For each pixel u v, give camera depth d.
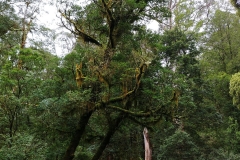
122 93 7.98
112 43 8.30
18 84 8.66
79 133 8.00
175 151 17.12
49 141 8.48
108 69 7.56
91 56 7.77
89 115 8.05
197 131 20.56
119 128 9.74
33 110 8.16
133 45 8.45
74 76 8.05
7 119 8.59
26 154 7.32
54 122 8.02
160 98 8.07
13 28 14.74
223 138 20.22
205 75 24.55
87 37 8.50
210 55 26.03
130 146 14.08
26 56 9.04
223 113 23.67
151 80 8.18
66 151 7.89
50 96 8.19
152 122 8.20
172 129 18.98
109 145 13.25
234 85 16.38
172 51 20.94
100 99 7.69
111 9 8.22
